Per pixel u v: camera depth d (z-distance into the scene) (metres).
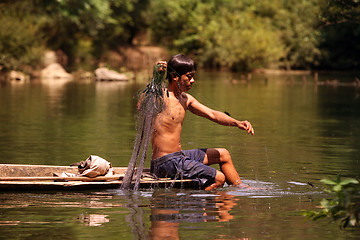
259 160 14.38
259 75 67.75
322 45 76.31
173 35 85.31
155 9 84.44
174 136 11.60
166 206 9.43
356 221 6.32
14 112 26.72
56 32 72.75
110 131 20.17
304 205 9.54
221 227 8.13
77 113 26.72
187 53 81.69
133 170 11.00
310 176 12.24
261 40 75.00
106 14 74.50
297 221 8.48
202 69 78.25
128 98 36.03
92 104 31.67
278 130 21.09
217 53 77.00
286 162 14.05
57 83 51.88
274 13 80.50
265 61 75.56
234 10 83.62
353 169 13.06
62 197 10.07
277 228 8.09
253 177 12.17
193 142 17.53
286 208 9.31
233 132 20.16
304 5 76.31
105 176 11.30
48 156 14.56
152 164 11.65
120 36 89.44
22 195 10.19
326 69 77.31
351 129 21.56
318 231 7.95
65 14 65.56
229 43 75.88
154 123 11.52
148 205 9.49
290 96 39.06
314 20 73.62
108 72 58.06
